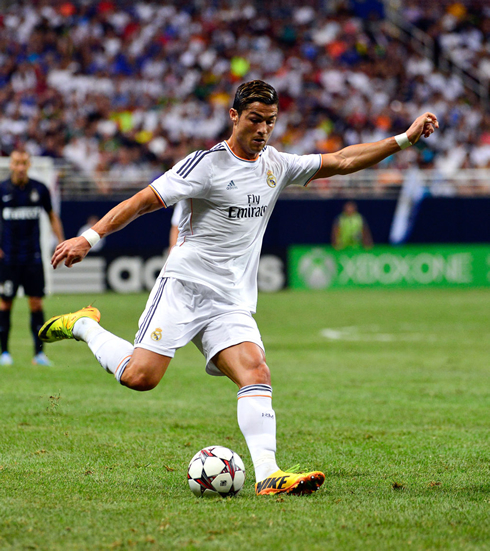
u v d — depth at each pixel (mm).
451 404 25797
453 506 13602
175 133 89125
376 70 102688
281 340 44844
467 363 36188
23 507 13336
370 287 82375
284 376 32062
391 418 23297
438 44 109125
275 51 101125
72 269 75625
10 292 33781
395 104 99250
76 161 83812
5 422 21859
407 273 83000
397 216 83188
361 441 20000
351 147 16156
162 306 15031
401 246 82750
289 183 15867
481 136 97938
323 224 82125
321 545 11305
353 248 81688
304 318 56531
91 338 15703
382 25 108562
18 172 32656
